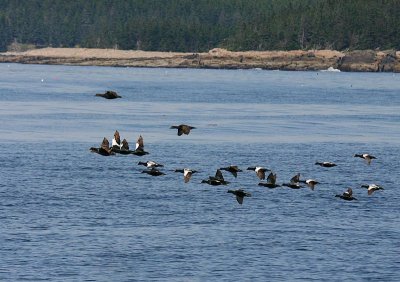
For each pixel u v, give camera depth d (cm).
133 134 9100
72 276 4144
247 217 5197
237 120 10844
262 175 3584
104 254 4441
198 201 5606
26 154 7394
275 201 5641
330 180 6488
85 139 8562
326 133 9519
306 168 7025
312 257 4462
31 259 4344
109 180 6269
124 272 4206
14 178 6228
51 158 7212
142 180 6297
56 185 6019
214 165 7069
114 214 5209
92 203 5478
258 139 8825
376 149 8275
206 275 4188
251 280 4131
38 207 5331
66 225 4938
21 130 9194
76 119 10569
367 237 4825
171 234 4806
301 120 11038
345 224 5088
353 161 7469
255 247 4597
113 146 3575
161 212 5281
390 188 6225
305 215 5284
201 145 8281
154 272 4212
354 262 4406
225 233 4834
